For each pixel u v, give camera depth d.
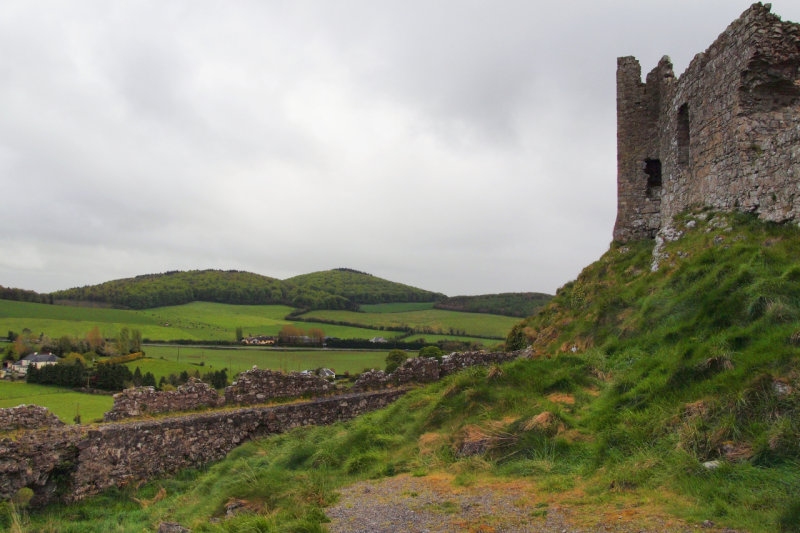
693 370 9.38
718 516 5.93
